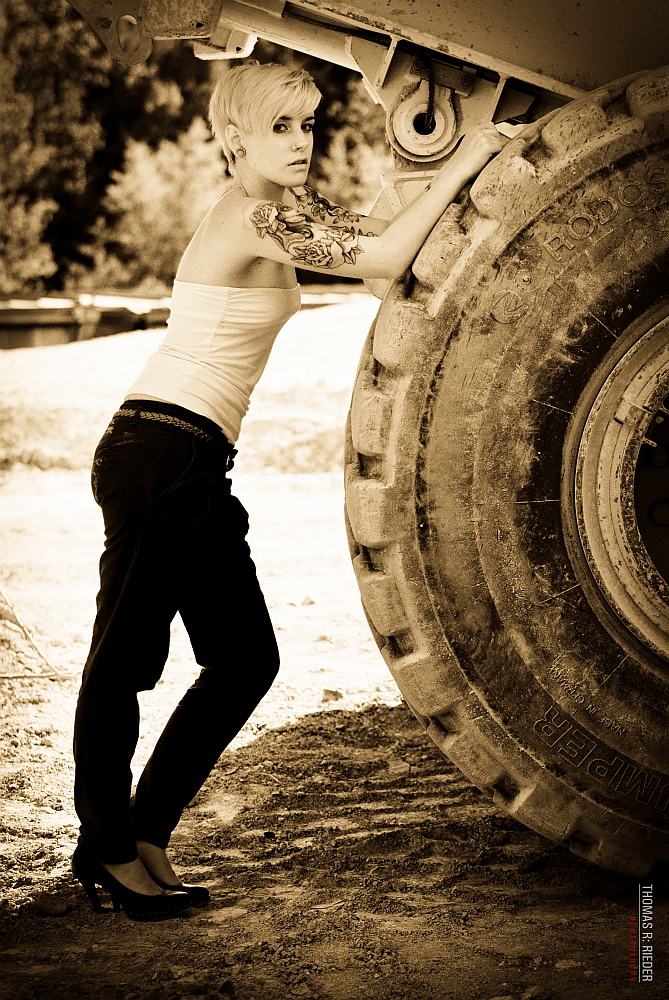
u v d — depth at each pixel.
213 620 3.17
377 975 2.70
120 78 23.12
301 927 2.96
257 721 4.65
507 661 3.08
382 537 3.06
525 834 3.51
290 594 6.79
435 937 2.89
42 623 6.25
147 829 3.13
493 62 3.28
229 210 3.06
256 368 3.17
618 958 2.76
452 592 3.07
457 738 3.13
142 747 4.42
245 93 3.04
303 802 3.81
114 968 2.80
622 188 2.97
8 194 22.33
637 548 3.00
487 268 2.98
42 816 3.77
